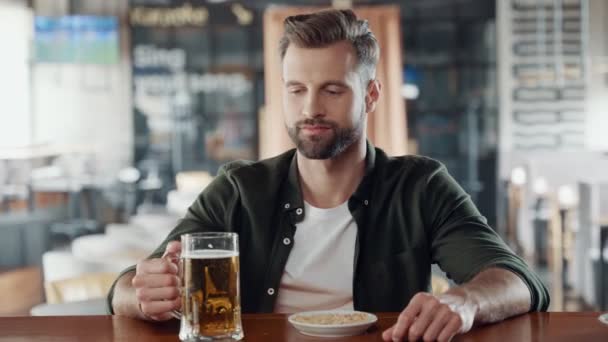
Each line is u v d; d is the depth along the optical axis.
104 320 1.98
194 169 15.23
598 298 7.21
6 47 14.62
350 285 2.31
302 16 2.20
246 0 15.02
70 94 15.17
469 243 2.26
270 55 9.70
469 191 14.88
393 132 10.29
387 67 10.27
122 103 15.19
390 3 14.78
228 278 1.70
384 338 1.72
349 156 2.33
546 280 8.67
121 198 14.86
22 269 9.05
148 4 15.09
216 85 15.22
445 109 14.91
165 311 1.86
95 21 14.97
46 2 14.96
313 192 2.35
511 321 1.93
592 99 14.93
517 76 14.89
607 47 14.85
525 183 11.24
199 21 15.11
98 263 4.67
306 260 2.32
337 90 2.18
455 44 14.85
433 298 1.73
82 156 14.20
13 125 14.68
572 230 8.88
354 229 2.33
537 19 14.82
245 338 1.76
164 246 2.37
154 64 15.16
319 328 1.76
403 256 2.34
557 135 14.91
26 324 1.94
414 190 2.37
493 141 14.93
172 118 15.22
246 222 2.40
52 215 10.17
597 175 10.85
